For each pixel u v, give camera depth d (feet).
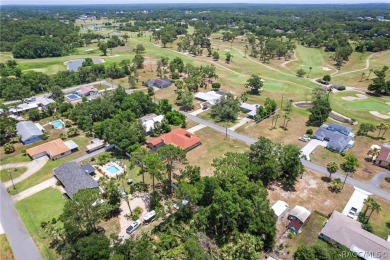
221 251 174.60
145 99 393.50
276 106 415.85
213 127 360.48
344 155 297.33
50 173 267.18
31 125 350.02
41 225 204.54
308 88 520.83
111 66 575.79
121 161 284.82
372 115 408.26
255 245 173.58
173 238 187.93
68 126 360.69
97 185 236.84
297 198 234.79
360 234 184.85
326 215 214.28
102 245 167.32
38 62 653.71
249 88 507.30
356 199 230.89
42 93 484.74
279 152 255.70
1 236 197.26
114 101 391.86
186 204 208.23
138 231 200.34
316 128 359.66
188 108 417.49
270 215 190.29
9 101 442.91
